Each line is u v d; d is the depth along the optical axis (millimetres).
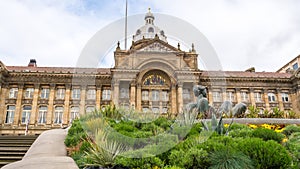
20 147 12836
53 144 11578
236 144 8359
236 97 46438
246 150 7938
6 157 11070
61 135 13445
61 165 8414
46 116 42750
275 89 47781
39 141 12055
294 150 9328
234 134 11547
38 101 43156
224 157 7715
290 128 13961
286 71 57531
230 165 7496
